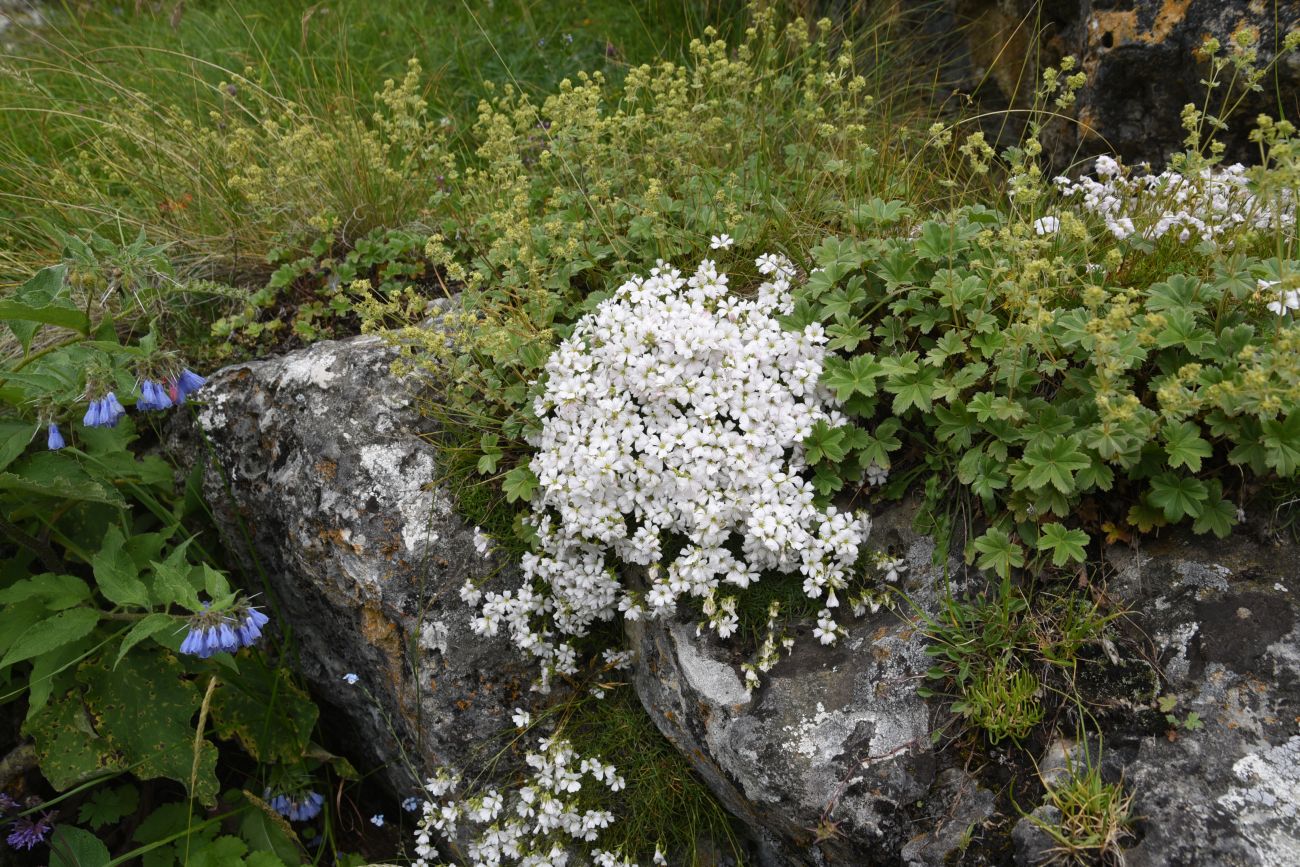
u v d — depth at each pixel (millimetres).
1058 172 1145
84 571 978
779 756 781
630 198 1047
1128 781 708
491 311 931
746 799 803
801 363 830
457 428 937
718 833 895
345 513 928
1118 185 906
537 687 922
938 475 836
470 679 922
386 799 1044
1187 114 844
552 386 850
